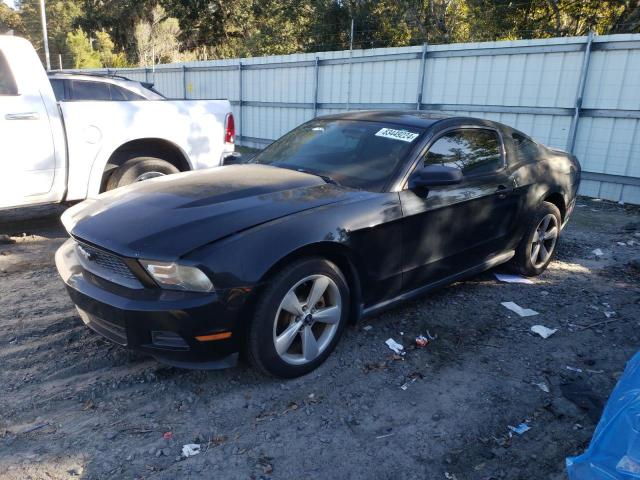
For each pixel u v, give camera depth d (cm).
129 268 294
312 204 334
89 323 328
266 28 3253
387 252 358
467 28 2261
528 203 478
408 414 298
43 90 541
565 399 317
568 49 929
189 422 286
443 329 398
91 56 4491
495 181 439
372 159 393
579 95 925
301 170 407
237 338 297
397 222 358
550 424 294
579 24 1895
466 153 430
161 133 620
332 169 400
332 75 1341
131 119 597
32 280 479
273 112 1539
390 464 260
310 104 1412
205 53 3972
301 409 300
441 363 352
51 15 5962
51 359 345
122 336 301
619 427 198
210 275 282
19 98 525
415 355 360
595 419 299
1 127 514
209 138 663
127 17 3934
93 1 3950
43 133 539
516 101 1013
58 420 285
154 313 282
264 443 272
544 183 495
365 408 303
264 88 1550
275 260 294
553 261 571
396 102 1203
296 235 305
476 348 373
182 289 284
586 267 556
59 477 245
